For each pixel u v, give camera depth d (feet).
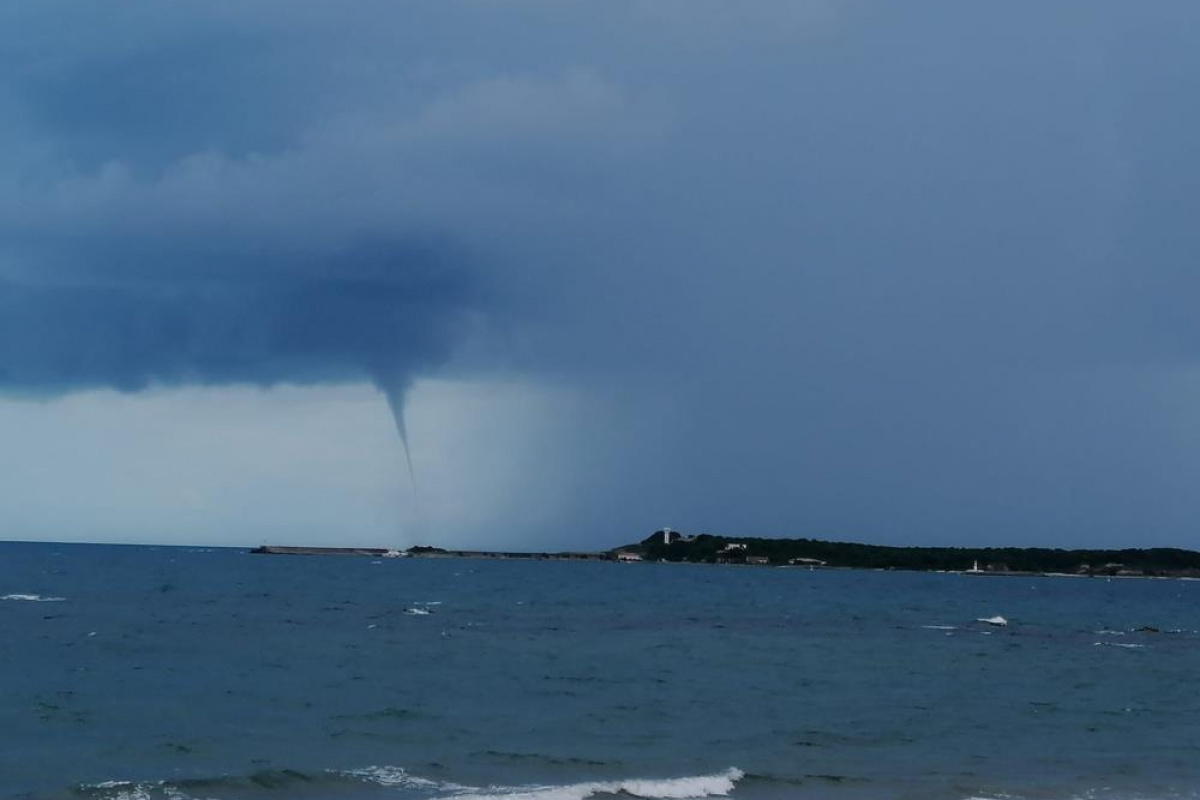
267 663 241.14
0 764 137.08
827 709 199.72
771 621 437.99
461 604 498.28
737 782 135.74
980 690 232.53
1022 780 143.54
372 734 162.61
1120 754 164.04
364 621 372.79
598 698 204.95
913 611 547.08
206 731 161.07
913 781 140.46
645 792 128.98
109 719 167.84
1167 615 588.09
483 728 170.19
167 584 589.32
